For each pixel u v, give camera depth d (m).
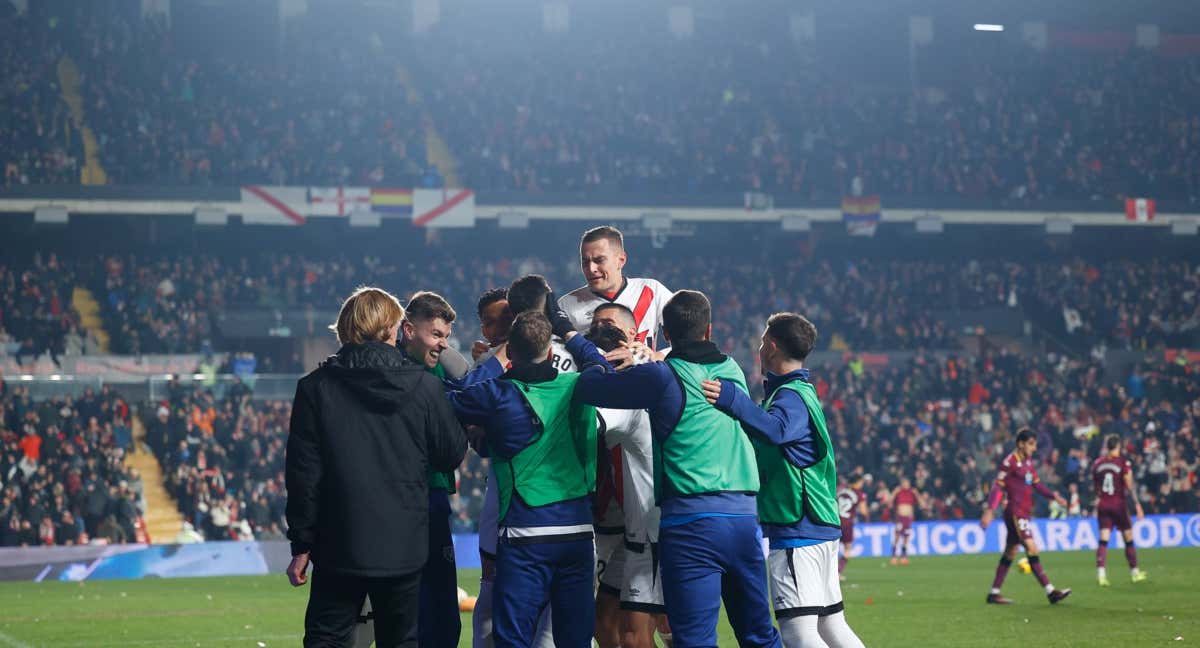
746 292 39.03
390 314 5.98
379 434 5.84
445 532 6.92
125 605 16.61
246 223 35.16
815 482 6.80
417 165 37.75
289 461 5.84
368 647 7.20
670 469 6.40
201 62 39.84
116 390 27.81
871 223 38.34
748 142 41.66
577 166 38.78
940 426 32.03
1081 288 41.53
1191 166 43.94
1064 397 35.19
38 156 33.41
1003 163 42.84
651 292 7.70
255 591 19.11
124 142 35.19
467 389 6.46
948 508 29.61
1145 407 34.41
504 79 42.97
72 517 23.41
